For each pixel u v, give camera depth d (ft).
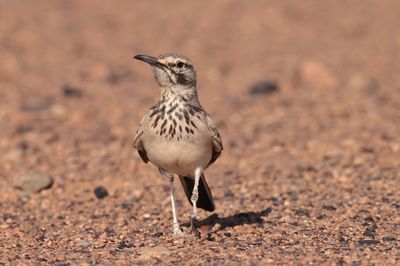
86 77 113.29
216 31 141.90
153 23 147.74
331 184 59.62
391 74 110.01
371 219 49.60
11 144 77.05
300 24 144.77
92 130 84.17
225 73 114.62
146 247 44.27
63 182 63.00
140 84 109.60
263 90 101.19
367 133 77.66
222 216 52.65
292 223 49.70
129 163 69.15
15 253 44.50
